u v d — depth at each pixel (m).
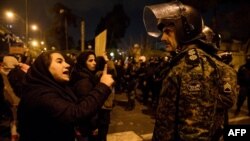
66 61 2.08
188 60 1.48
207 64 1.48
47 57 1.84
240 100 7.25
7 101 4.92
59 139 1.75
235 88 1.67
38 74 1.80
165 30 1.70
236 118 7.04
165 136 1.53
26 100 1.73
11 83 4.48
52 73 1.84
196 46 1.65
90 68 3.55
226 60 3.15
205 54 1.53
